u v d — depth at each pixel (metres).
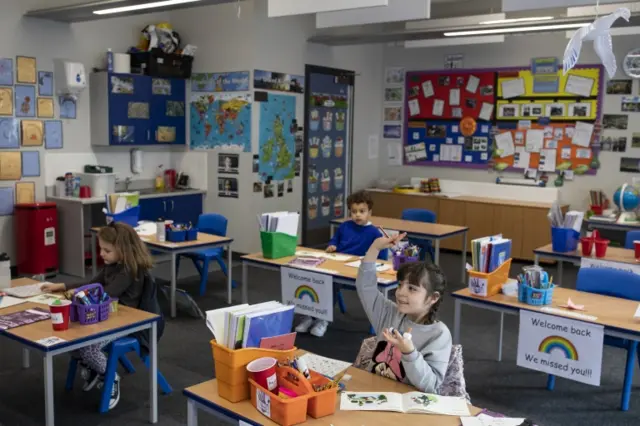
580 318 3.14
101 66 6.93
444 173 8.79
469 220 7.93
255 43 6.99
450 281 6.62
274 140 7.43
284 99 7.51
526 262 7.64
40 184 6.47
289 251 4.58
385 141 9.27
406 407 2.04
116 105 6.77
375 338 2.53
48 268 6.28
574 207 7.77
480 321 5.27
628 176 7.39
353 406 2.05
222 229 5.82
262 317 2.07
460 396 2.27
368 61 8.91
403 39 7.32
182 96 7.54
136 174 7.48
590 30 2.68
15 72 6.15
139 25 7.30
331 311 4.06
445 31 6.44
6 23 6.04
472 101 8.42
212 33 7.28
